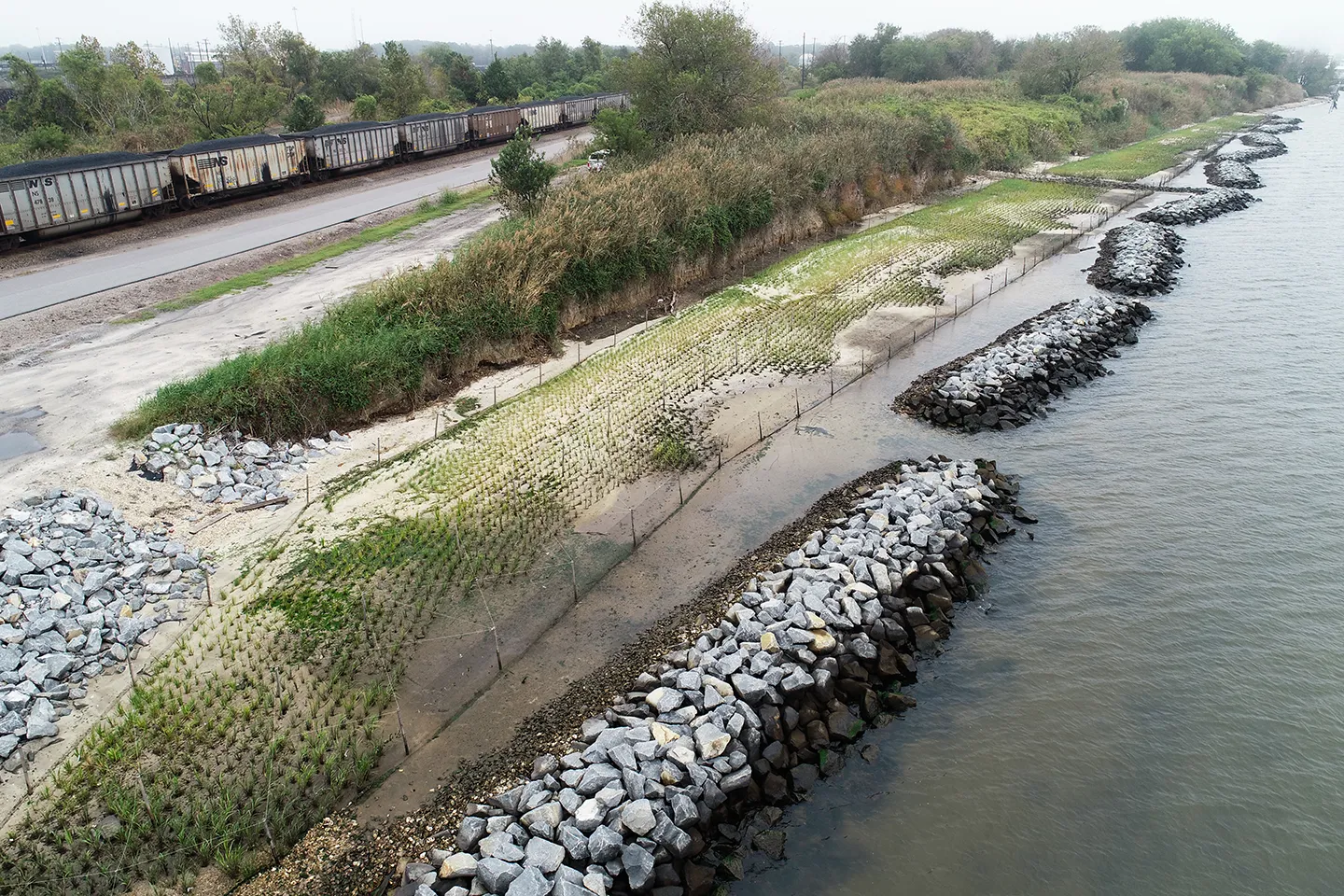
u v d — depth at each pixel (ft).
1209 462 73.56
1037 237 146.61
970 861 38.86
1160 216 161.58
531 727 44.73
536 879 34.58
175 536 58.75
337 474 68.13
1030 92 278.87
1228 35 451.94
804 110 186.91
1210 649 51.88
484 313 87.40
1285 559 60.23
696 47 162.40
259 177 150.10
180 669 47.50
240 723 43.93
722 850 39.11
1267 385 88.74
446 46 367.66
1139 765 43.91
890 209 164.25
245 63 256.11
